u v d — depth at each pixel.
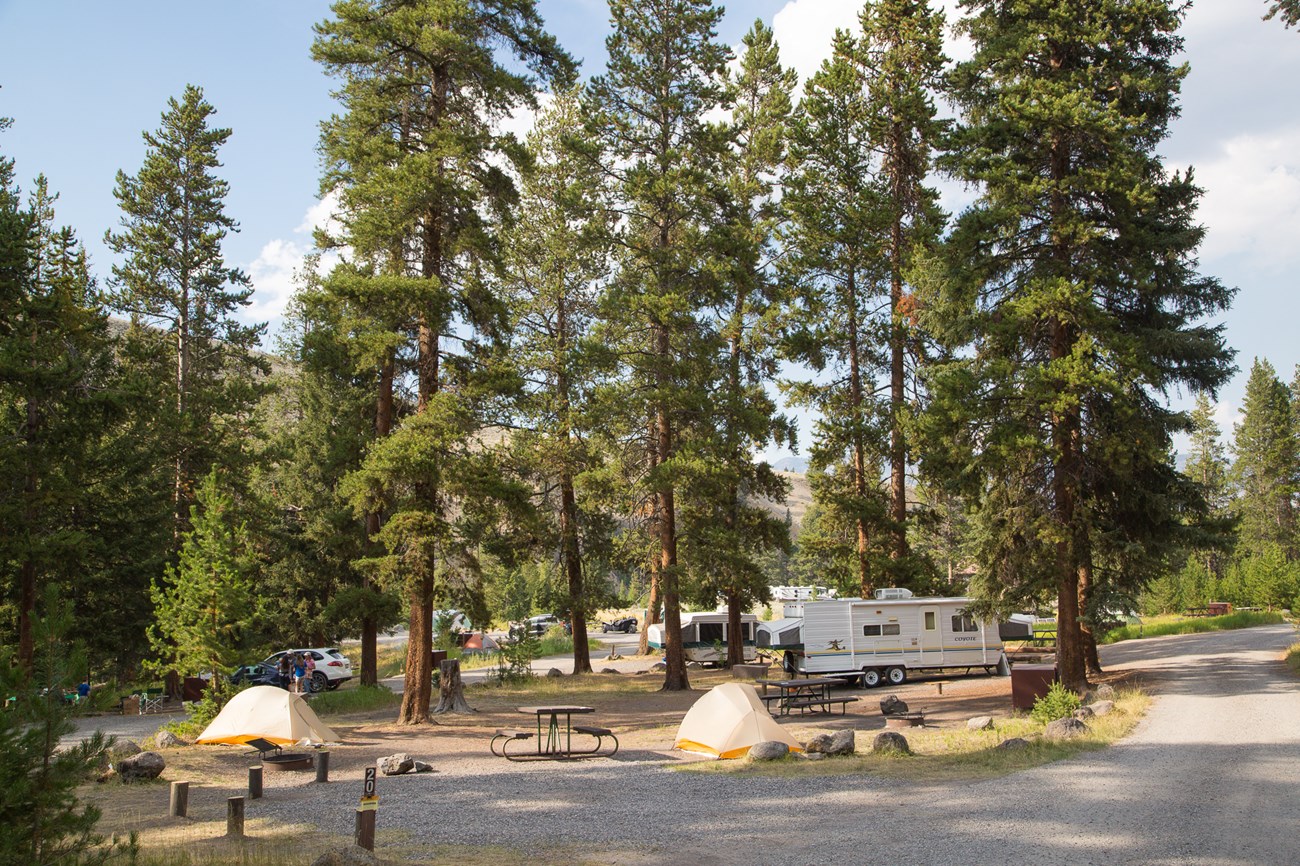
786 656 30.25
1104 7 20.52
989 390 20.70
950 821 9.95
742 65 37.25
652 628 44.62
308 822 11.12
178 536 30.78
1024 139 21.11
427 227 21.08
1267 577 56.41
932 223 31.34
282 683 30.41
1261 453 73.81
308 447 35.09
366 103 21.03
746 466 32.72
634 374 29.48
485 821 10.95
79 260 25.52
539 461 29.75
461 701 23.33
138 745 17.47
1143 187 19.88
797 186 32.47
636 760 15.91
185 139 37.19
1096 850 8.50
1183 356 20.30
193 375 35.06
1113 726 15.89
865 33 32.88
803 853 8.91
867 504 29.56
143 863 8.86
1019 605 21.16
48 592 8.30
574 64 21.72
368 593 27.58
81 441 21.81
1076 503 20.86
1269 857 8.09
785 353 31.58
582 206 28.48
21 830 7.40
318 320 26.34
